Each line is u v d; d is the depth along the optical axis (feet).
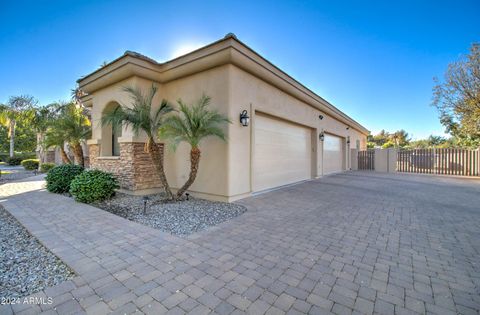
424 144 124.16
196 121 20.13
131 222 16.01
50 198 24.06
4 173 53.21
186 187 22.45
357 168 64.64
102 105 30.09
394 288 8.36
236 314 6.88
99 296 7.73
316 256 10.96
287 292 8.03
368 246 12.24
